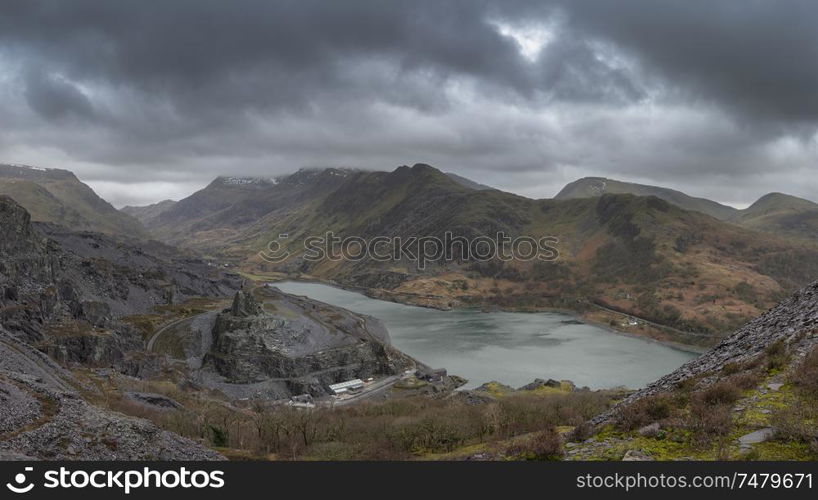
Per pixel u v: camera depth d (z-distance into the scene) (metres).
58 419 41.97
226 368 193.00
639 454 23.20
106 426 43.78
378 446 66.25
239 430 82.81
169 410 94.88
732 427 23.30
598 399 102.44
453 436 65.56
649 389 40.12
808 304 36.41
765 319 41.66
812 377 25.09
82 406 47.28
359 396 186.00
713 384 29.78
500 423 73.00
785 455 20.36
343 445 69.00
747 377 27.86
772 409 23.83
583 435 28.69
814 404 22.95
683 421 25.11
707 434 23.22
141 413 85.19
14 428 38.75
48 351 130.38
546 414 78.44
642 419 27.39
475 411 86.69
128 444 42.16
